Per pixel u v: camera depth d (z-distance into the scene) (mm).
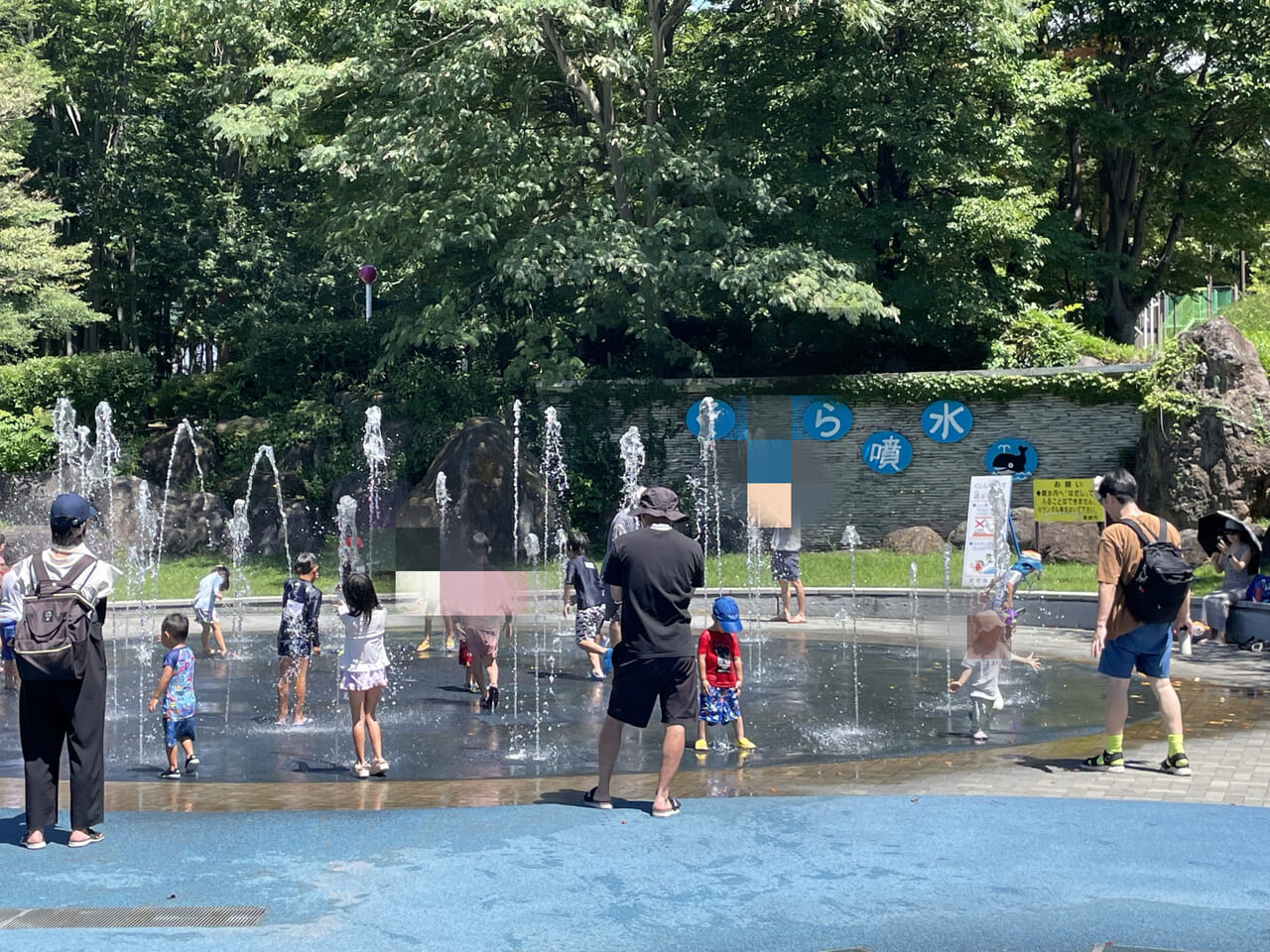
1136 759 9148
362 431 30188
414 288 32719
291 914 5629
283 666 11406
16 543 24875
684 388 29172
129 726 11531
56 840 7000
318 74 26859
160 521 27875
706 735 10508
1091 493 24594
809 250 26891
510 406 29812
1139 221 35031
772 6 25844
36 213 29797
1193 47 31797
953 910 5629
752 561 25844
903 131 27406
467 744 10258
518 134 27953
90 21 35594
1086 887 5957
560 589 21828
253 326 35375
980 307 28438
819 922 5492
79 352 42062
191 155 37094
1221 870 6207
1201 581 20062
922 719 11242
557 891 5953
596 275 28078
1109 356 29188
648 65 28188
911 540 26875
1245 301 34906
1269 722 10602
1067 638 17750
